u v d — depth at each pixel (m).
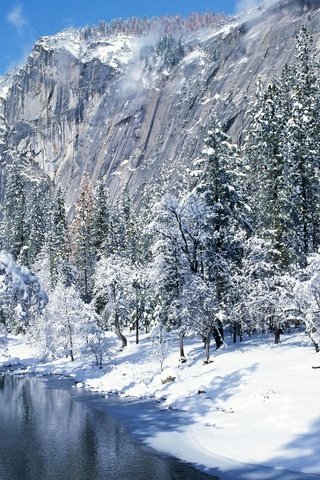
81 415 22.81
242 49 144.88
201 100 148.12
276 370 22.52
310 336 24.61
